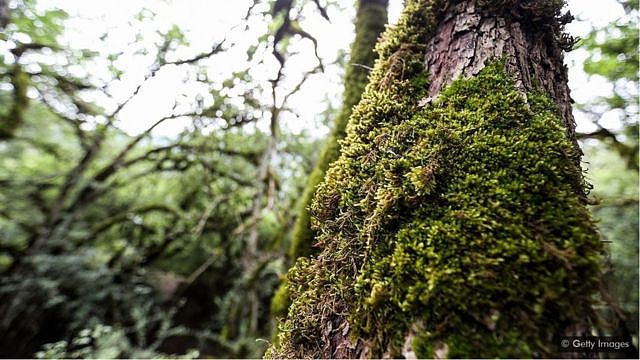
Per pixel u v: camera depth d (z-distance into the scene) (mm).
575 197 763
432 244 746
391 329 722
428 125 968
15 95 4027
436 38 1188
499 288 656
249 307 4754
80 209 5504
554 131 856
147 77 4117
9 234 5418
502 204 757
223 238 5805
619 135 3691
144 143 6492
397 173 895
